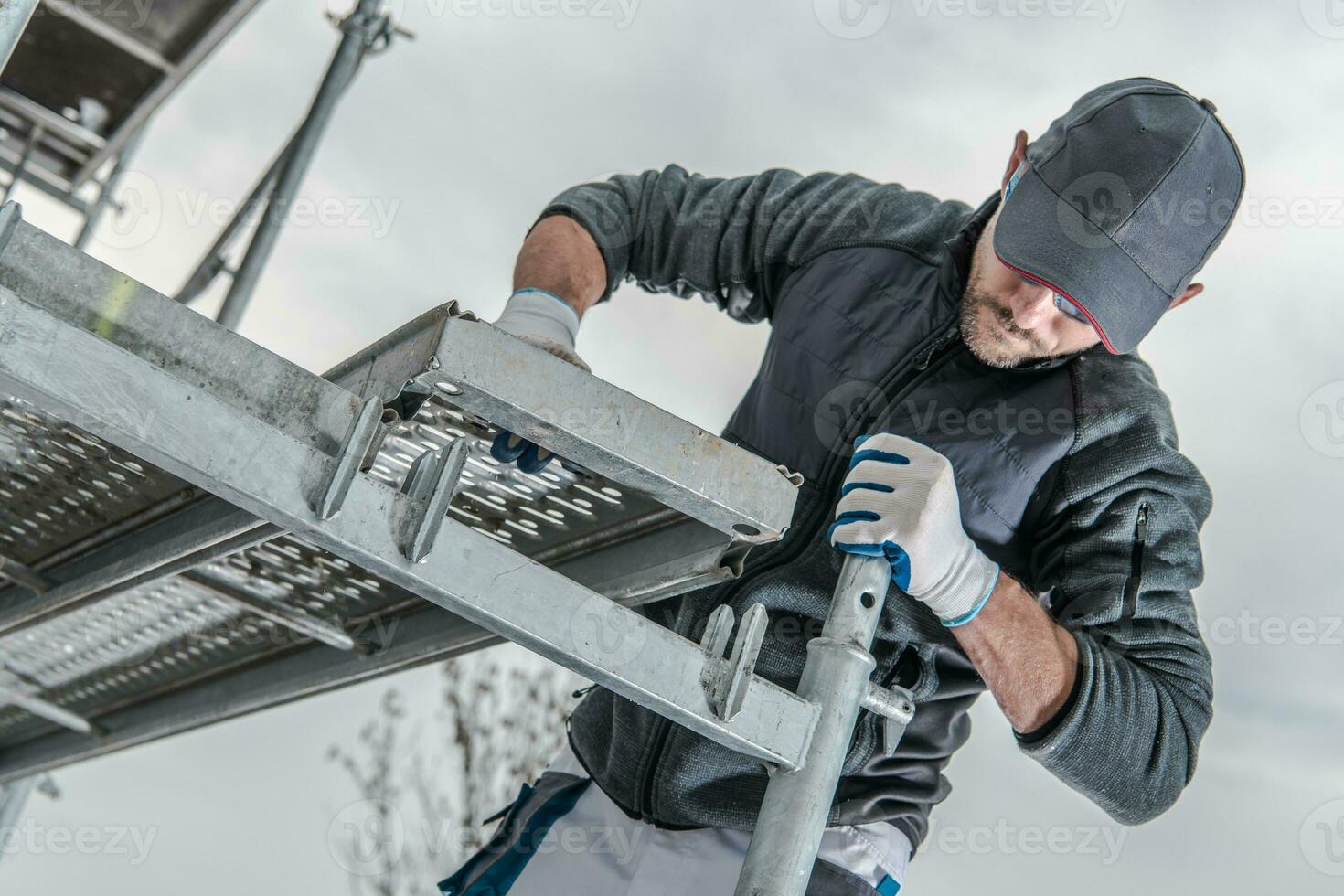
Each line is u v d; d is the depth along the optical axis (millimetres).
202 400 810
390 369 926
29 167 3018
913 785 1471
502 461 1119
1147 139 1454
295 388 860
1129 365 1555
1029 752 1370
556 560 1308
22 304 754
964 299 1517
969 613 1255
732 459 975
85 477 1154
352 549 862
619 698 1487
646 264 1756
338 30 2988
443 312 883
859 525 1135
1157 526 1468
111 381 778
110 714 1802
